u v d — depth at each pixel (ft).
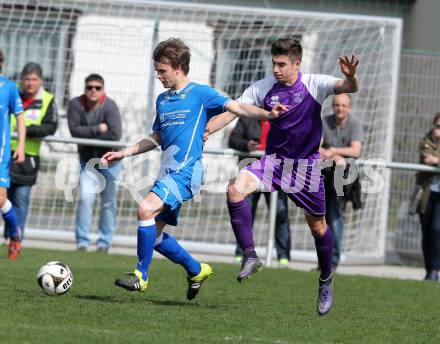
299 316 70.33
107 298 73.82
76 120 117.08
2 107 97.76
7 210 100.73
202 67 134.72
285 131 69.97
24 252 111.24
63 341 53.16
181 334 57.93
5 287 76.64
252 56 134.21
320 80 69.41
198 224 129.29
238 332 60.29
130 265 103.55
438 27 176.04
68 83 135.64
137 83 134.41
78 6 135.74
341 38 132.36
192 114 70.38
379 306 81.25
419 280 109.91
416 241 130.82
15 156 100.32
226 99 70.23
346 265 127.75
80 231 118.73
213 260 122.11
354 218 128.06
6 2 134.21
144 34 135.95
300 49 69.46
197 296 79.92
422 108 131.85
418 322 71.51
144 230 69.10
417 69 132.05
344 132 110.93
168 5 132.87
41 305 66.44
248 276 69.62
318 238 70.59
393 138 129.90
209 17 135.54
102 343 53.26
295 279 99.35
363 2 179.22
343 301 83.51
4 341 52.24
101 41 134.92
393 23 128.26
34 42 135.74
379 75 128.77
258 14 132.46
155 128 72.59
